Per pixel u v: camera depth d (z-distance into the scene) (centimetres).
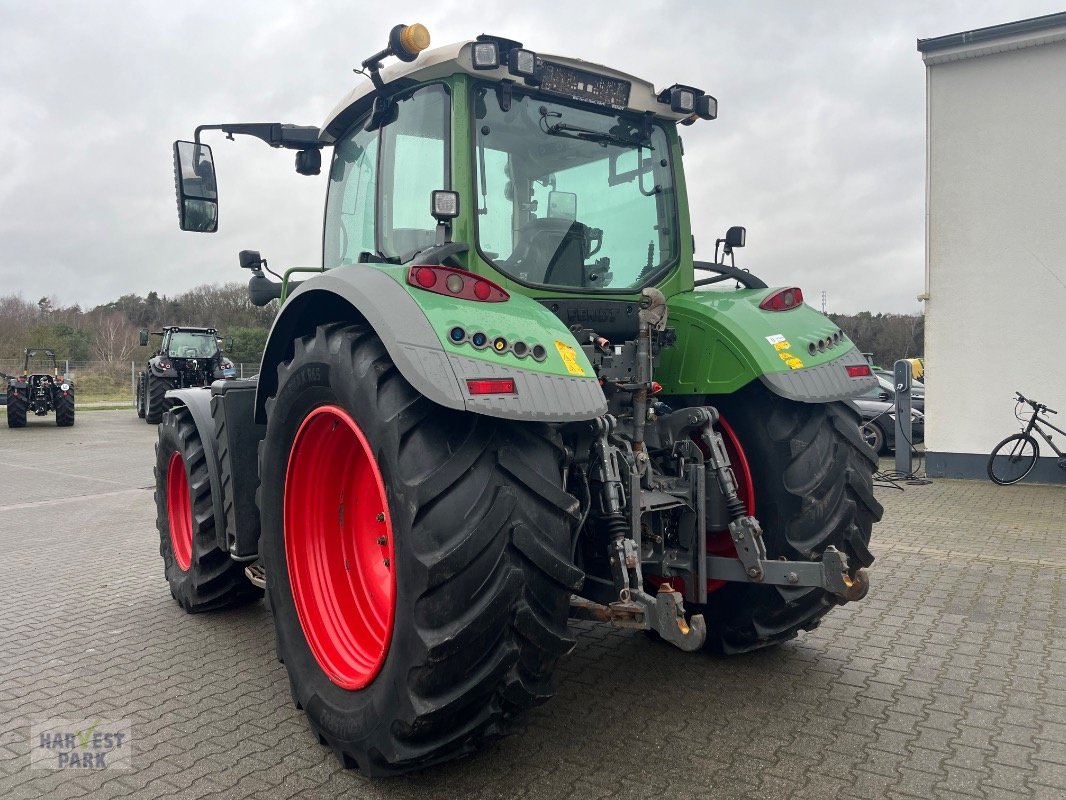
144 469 1175
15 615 465
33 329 4250
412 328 236
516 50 298
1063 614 435
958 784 257
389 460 235
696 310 342
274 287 421
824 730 297
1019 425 923
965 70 923
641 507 290
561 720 306
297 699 297
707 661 368
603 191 349
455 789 257
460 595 224
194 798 257
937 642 392
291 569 308
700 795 251
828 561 281
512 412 228
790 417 329
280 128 407
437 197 283
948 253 948
